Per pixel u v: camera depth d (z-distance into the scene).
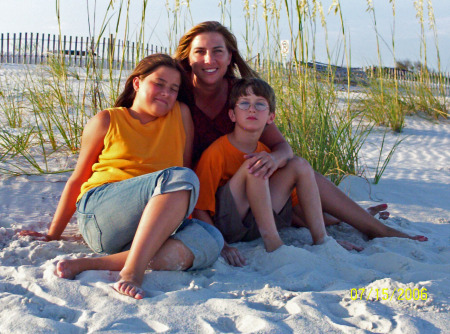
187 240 2.09
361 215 2.82
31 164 3.77
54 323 1.52
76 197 2.45
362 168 5.01
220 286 1.97
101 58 5.02
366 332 1.53
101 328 1.53
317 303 1.76
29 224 2.86
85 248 2.46
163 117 2.48
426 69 9.53
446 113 8.81
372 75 9.12
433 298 1.81
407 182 4.51
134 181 2.14
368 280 2.11
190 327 1.57
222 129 2.87
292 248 2.33
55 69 6.39
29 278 1.94
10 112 5.74
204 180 2.62
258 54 4.97
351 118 4.55
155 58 2.43
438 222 3.36
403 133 7.70
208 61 2.78
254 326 1.57
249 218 2.60
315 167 4.05
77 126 4.27
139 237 1.97
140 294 1.79
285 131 4.13
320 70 5.16
